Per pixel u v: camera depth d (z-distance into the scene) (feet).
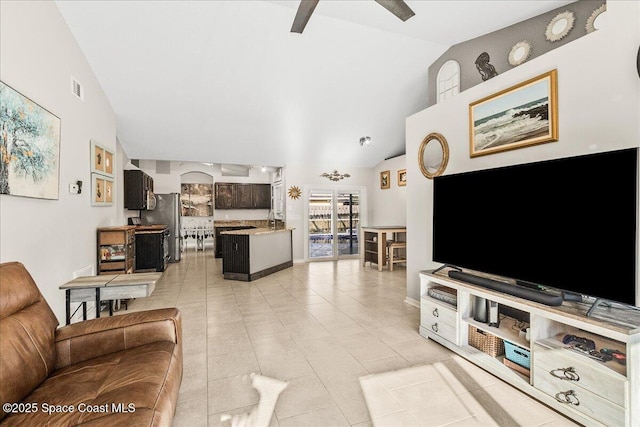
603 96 6.25
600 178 5.62
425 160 11.35
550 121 7.17
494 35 10.59
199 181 30.60
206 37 10.95
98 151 12.16
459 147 9.88
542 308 6.04
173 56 11.68
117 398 3.94
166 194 23.48
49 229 8.20
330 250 25.30
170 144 18.84
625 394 4.80
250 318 11.00
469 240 8.45
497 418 5.69
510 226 7.31
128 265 12.39
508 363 7.06
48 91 8.27
